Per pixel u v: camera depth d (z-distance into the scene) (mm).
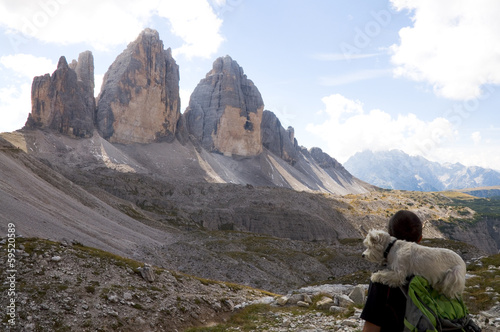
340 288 43188
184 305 25188
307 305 25172
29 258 25516
